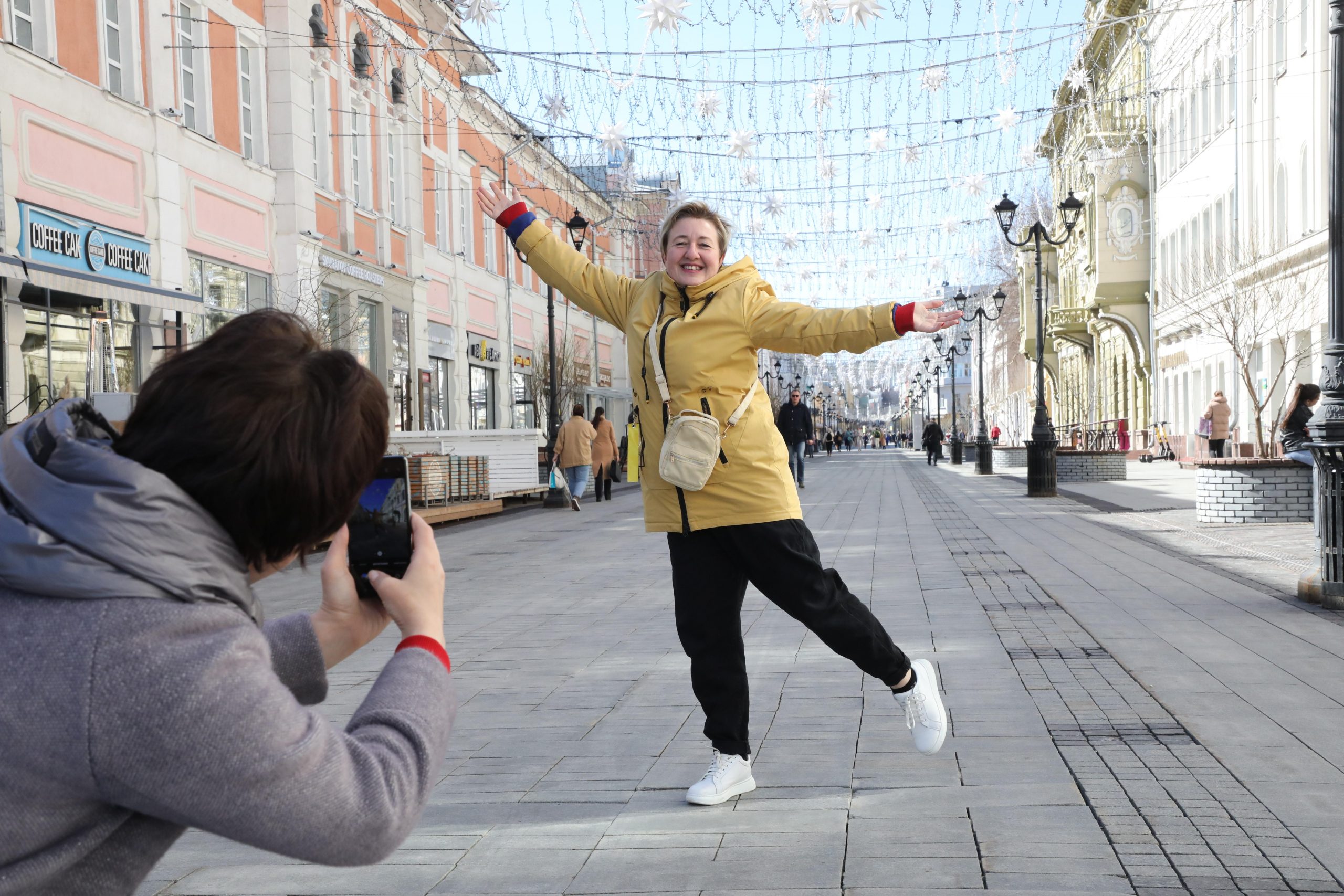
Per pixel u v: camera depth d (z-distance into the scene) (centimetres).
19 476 116
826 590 356
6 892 112
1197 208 3544
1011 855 323
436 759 131
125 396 646
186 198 1853
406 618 141
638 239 3056
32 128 1484
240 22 2059
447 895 310
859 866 318
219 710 112
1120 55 2138
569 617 816
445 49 1262
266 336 131
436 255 3094
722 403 350
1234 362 3200
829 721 485
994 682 549
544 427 3966
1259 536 1231
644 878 316
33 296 1496
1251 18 1903
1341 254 788
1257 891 295
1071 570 977
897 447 11812
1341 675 550
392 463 150
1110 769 403
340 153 2455
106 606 113
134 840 121
